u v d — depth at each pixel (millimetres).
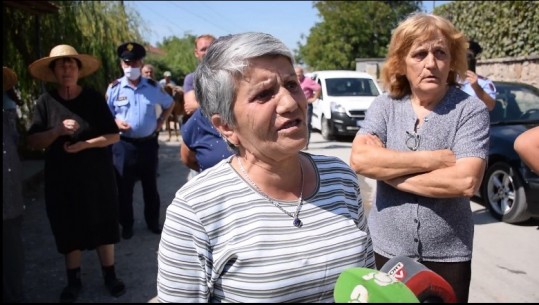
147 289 3635
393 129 2035
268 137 1292
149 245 4625
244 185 1360
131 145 4758
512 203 2363
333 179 1467
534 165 1599
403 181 1885
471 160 1805
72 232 3418
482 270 2037
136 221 5461
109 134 3537
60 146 3410
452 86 1988
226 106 1328
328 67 27547
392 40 2018
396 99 2082
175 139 12812
